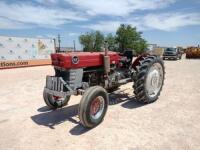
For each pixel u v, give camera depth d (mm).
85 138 3525
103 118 4207
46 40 18641
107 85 4875
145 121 4141
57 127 3984
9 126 4082
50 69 14250
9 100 5852
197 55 24797
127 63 5652
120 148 3201
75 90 4070
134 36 41500
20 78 9805
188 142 3324
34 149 3238
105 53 4594
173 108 4859
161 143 3311
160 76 5516
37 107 5172
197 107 4918
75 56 4004
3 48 15156
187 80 8383
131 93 6145
